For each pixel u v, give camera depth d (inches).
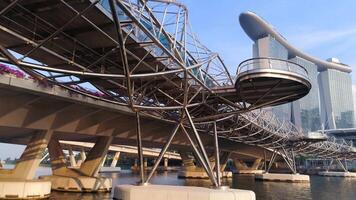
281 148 3572.8
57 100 1304.1
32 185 1301.7
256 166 4995.1
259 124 2448.3
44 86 1179.3
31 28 807.1
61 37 845.2
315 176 4655.5
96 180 1672.0
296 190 2143.2
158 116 1542.8
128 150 5059.1
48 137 1437.0
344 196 1803.6
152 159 6835.6
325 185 2706.7
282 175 3161.9
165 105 1545.3
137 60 1008.2
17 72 1101.7
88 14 748.0
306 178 3122.5
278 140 3056.1
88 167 1780.3
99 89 1170.6
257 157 4707.2
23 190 1280.8
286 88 1155.9
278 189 2190.0
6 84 1068.5
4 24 773.9
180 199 1100.5
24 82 1118.4
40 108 1333.7
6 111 1219.9
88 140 2100.1
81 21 780.0
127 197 1166.3
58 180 1669.5
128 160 7185.0
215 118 1499.8
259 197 1652.3
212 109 1434.5
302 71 1093.8
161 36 1039.6
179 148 3102.9
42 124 1384.1
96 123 1617.9
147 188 1178.6
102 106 1412.4
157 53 1043.3
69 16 754.8
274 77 1046.4
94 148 1809.8
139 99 1257.4
